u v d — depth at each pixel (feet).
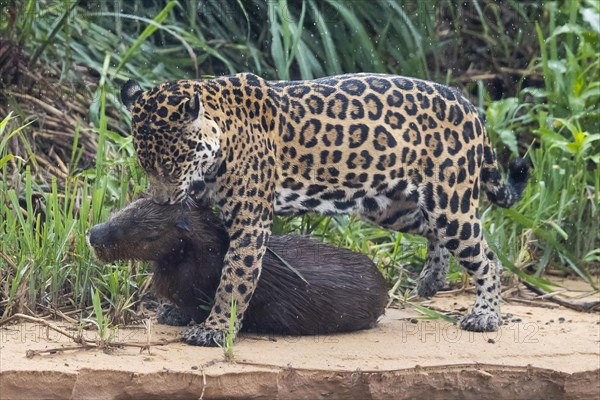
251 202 34.58
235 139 34.24
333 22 54.95
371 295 37.22
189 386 31.14
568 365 34.94
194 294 35.88
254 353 33.60
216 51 53.52
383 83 37.04
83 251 37.42
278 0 53.01
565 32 54.44
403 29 55.06
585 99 51.19
